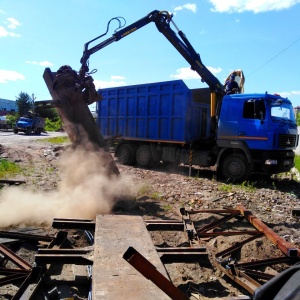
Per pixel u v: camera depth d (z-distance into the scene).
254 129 10.82
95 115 16.09
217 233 5.42
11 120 50.88
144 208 7.15
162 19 12.27
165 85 13.13
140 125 14.20
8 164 12.38
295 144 11.63
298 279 1.17
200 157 12.41
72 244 5.02
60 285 3.83
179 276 4.23
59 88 6.96
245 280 3.91
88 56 9.68
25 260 4.38
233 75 12.40
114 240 3.97
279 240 4.85
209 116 13.73
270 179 12.35
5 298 3.55
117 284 2.92
